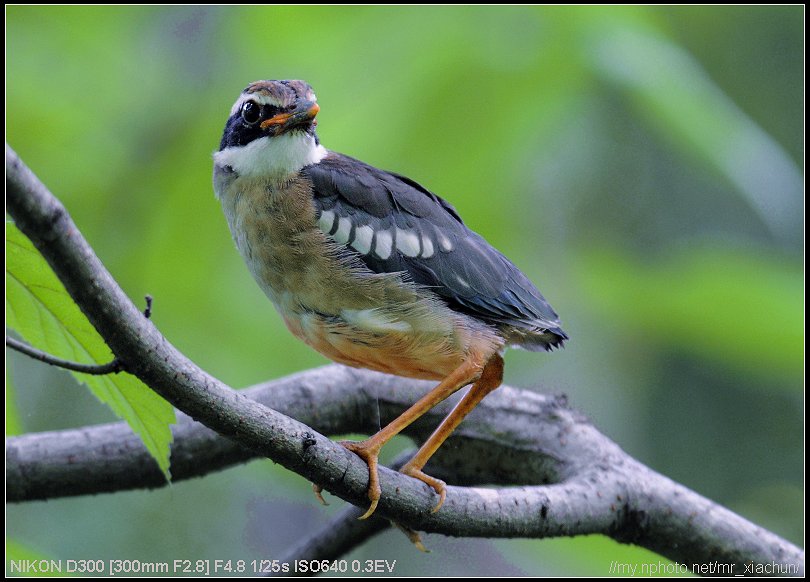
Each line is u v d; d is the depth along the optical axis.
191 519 13.32
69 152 12.05
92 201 12.23
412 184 9.20
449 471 9.86
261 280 8.75
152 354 5.88
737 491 15.30
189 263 11.80
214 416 6.20
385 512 7.09
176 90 12.80
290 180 8.61
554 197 15.15
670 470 15.39
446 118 11.20
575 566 11.80
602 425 15.30
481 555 14.48
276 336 12.11
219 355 12.02
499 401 9.70
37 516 12.68
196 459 8.96
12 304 6.03
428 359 8.57
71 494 8.75
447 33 11.25
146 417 6.50
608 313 13.83
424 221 8.81
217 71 12.90
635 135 15.40
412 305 8.40
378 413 9.76
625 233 15.84
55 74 12.29
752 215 16.19
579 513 8.15
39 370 13.36
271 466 11.91
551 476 9.30
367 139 11.09
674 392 15.48
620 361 15.39
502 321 8.79
